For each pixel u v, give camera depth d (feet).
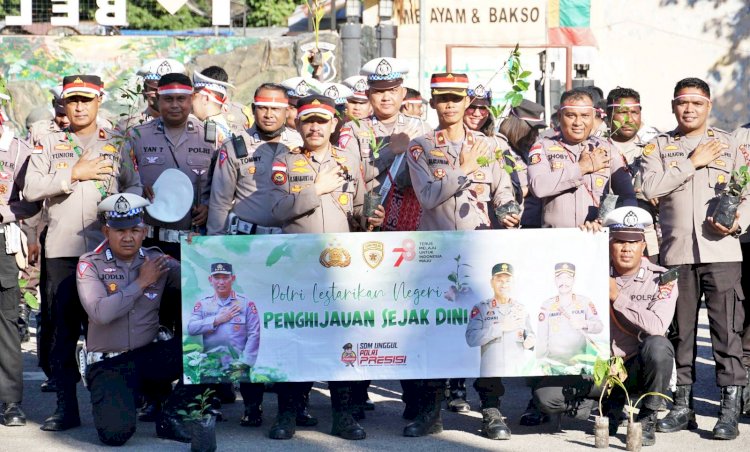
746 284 26.78
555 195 25.13
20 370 25.39
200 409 23.30
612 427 24.23
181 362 23.81
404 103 31.40
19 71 66.08
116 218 23.53
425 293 23.47
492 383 24.09
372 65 27.78
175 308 24.25
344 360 23.43
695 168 24.56
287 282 23.27
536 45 58.54
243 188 24.93
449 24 60.64
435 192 23.79
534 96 59.06
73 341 24.84
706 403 27.84
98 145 25.88
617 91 28.76
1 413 26.30
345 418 24.07
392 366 23.52
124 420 23.16
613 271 23.99
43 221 27.68
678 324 25.09
